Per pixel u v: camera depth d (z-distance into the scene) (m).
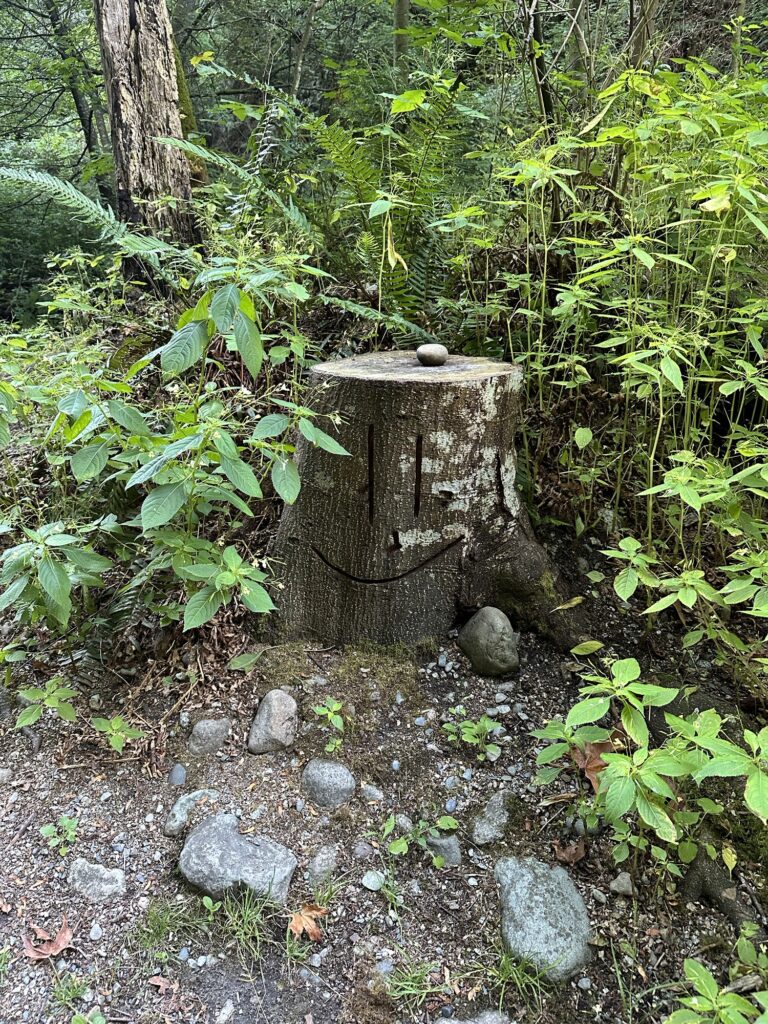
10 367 2.32
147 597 2.19
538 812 1.82
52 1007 1.51
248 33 7.37
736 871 1.68
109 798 1.93
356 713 2.06
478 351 2.69
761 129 1.74
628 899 1.65
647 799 1.41
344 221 3.22
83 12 8.98
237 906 1.66
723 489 1.69
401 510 2.13
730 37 3.59
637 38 2.96
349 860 1.76
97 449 1.82
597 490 2.62
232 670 2.20
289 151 3.45
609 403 2.67
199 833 1.78
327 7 7.20
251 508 2.57
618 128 1.89
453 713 2.07
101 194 8.43
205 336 1.63
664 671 2.13
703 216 2.20
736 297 2.45
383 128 2.90
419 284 2.91
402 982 1.53
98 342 3.06
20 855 1.81
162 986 1.55
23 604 2.26
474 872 1.73
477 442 2.11
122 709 2.15
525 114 3.31
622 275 2.51
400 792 1.90
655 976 1.52
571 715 1.43
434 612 2.24
